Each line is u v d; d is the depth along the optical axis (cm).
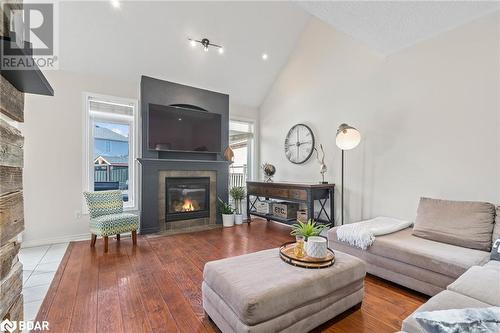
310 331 167
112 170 405
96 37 339
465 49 255
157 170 403
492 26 238
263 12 389
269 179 484
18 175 104
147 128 392
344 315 186
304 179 444
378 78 333
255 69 470
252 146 551
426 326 82
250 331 135
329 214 389
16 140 102
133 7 326
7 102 99
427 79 284
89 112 378
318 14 233
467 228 222
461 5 222
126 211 403
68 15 312
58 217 353
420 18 240
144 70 399
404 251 219
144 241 359
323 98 409
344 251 270
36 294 210
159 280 238
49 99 348
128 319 179
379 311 191
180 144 419
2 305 91
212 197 462
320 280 163
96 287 223
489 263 179
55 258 289
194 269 264
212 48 405
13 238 101
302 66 446
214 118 455
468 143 255
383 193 326
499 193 235
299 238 207
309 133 430
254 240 370
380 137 330
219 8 362
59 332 164
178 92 426
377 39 280
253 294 141
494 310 85
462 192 259
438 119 276
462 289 143
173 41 376
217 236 390
